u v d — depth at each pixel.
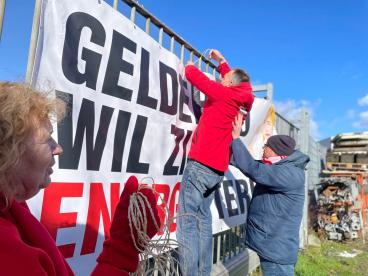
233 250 4.90
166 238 1.26
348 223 9.31
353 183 9.52
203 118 2.90
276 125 6.32
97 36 2.10
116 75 2.26
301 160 3.26
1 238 0.76
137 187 1.21
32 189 0.91
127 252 1.08
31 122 0.85
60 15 1.84
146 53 2.60
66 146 1.88
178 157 3.06
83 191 1.99
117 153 2.28
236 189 4.41
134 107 2.45
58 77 1.82
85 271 1.97
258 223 3.27
